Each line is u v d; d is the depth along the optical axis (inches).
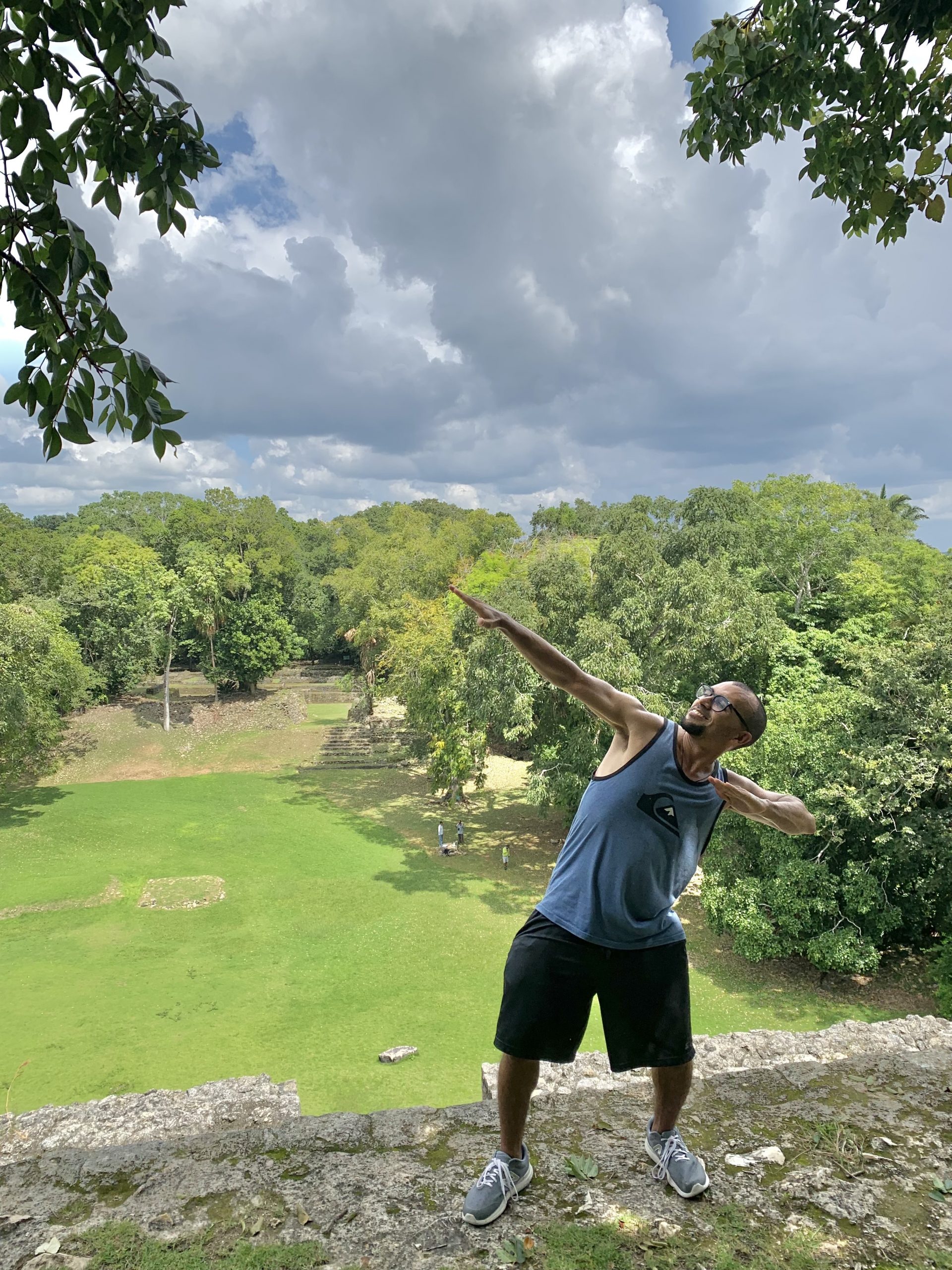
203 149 131.4
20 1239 91.0
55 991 743.7
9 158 112.0
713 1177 100.4
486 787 1512.1
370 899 984.9
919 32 162.4
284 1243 89.0
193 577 1943.9
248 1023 676.1
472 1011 698.2
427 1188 99.7
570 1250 86.7
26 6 109.0
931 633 784.9
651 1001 94.4
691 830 91.4
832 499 1565.0
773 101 191.3
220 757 1750.7
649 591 1016.2
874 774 682.8
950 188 192.2
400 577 2279.8
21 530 2132.1
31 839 1222.9
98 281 119.0
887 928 697.0
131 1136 208.1
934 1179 98.8
